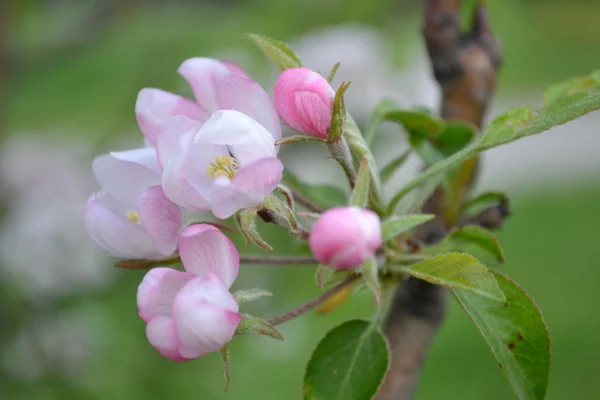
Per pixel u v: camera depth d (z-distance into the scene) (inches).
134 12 28.8
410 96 27.9
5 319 28.4
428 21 17.7
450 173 17.0
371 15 27.7
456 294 15.1
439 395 44.9
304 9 27.5
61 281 28.6
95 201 15.5
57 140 46.0
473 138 17.3
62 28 29.4
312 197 17.2
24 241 28.4
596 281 55.7
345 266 14.1
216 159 14.7
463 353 47.9
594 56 99.8
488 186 75.7
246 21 26.9
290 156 27.8
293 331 38.5
